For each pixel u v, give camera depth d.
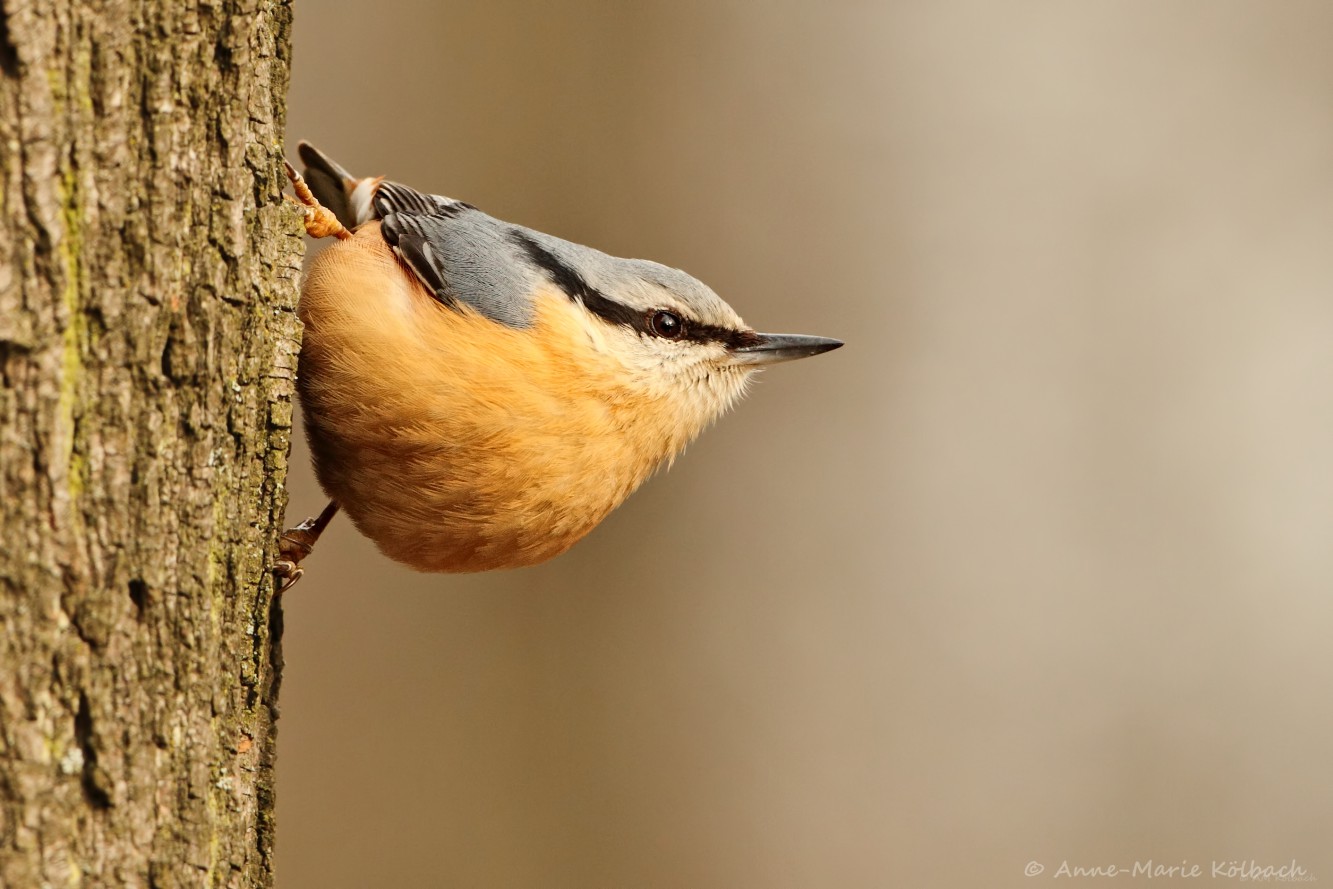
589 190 14.34
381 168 13.81
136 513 4.46
